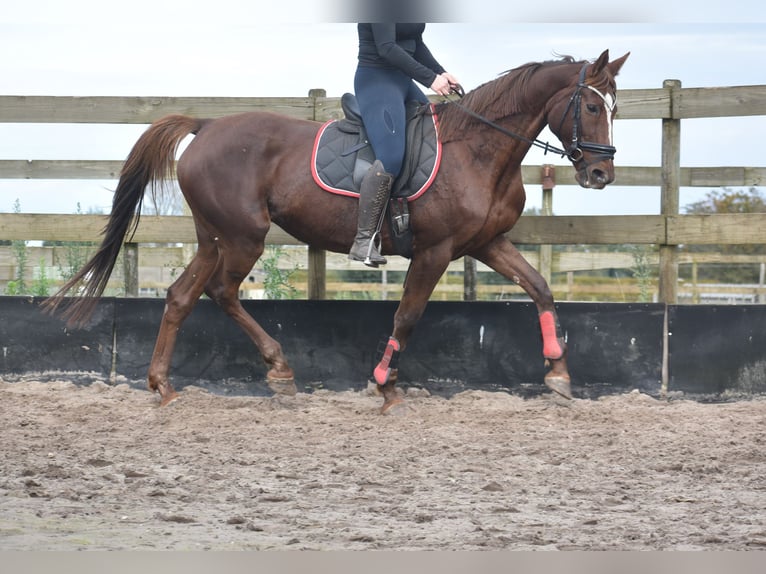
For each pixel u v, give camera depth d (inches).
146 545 205.9
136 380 443.8
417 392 435.5
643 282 587.2
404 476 287.1
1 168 471.2
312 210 387.2
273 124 395.2
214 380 442.9
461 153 377.7
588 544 213.8
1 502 243.9
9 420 364.8
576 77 367.9
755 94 422.9
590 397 433.4
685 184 567.8
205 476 282.7
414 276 385.4
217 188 388.2
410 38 386.3
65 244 549.0
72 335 446.0
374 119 374.9
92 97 455.8
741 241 429.4
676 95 430.6
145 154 397.4
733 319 428.1
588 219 440.1
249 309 442.3
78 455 309.7
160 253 583.5
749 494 267.9
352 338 440.5
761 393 429.1
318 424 369.7
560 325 406.3
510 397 429.4
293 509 246.5
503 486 273.6
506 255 397.1
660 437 345.4
